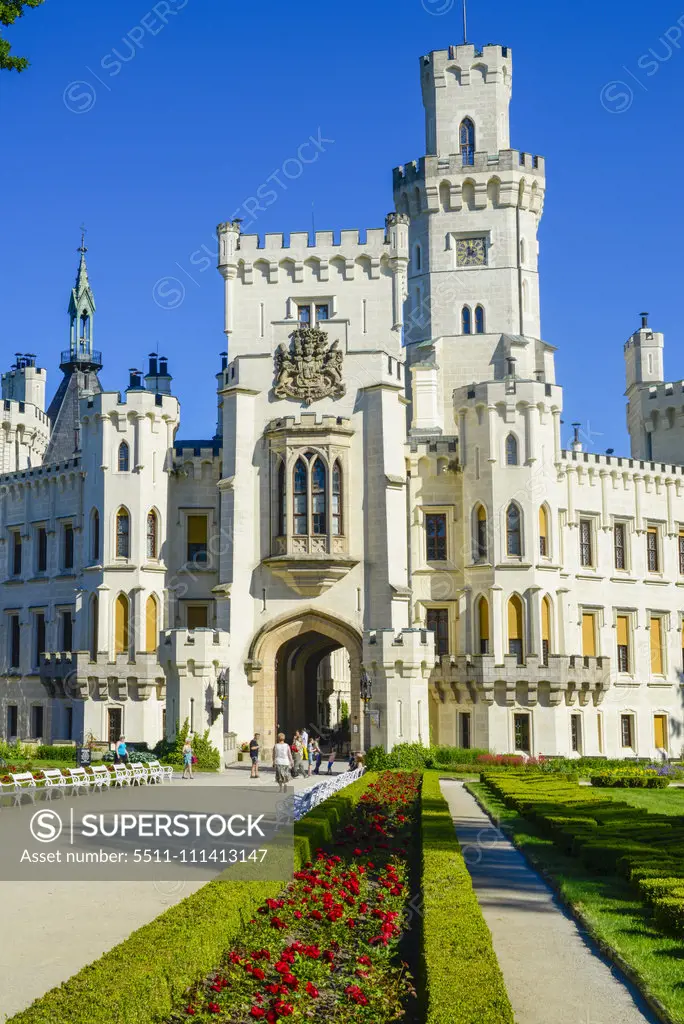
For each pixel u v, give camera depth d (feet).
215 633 200.85
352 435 214.28
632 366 294.46
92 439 234.38
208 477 233.76
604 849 84.53
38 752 219.61
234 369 219.41
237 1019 49.16
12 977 56.54
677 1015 48.91
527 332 283.79
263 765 204.54
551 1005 52.85
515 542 223.51
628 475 252.01
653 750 248.73
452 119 289.33
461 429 231.09
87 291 314.76
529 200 286.66
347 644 209.26
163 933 54.44
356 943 63.87
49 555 254.47
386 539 209.05
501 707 217.97
